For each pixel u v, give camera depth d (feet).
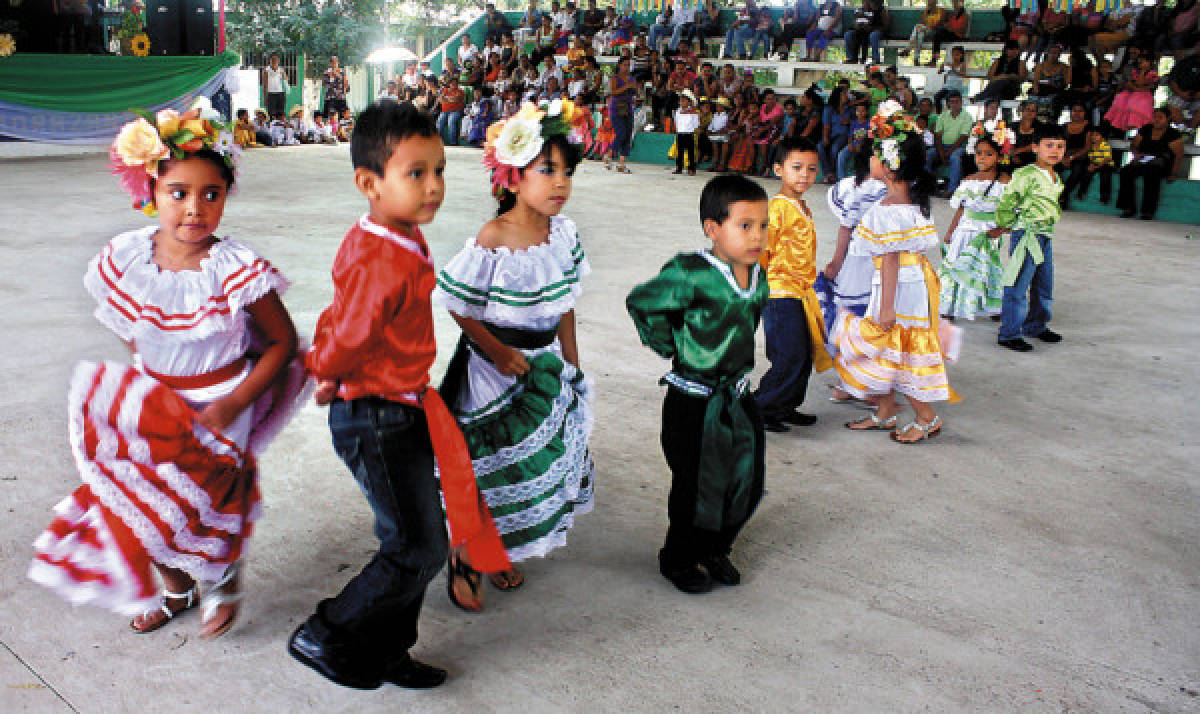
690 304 9.75
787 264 14.43
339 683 8.35
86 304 20.62
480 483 9.48
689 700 8.51
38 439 13.35
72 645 8.93
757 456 10.29
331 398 7.96
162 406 8.11
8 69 47.62
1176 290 26.99
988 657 9.30
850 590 10.48
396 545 8.06
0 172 42.52
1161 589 10.69
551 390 9.59
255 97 79.92
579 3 71.67
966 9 56.03
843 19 60.18
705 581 10.35
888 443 14.89
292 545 10.90
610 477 13.20
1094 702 8.66
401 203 7.54
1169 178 41.29
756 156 53.42
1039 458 14.46
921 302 14.51
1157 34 46.01
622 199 41.88
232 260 8.36
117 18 55.72
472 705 8.36
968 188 22.02
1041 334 21.26
